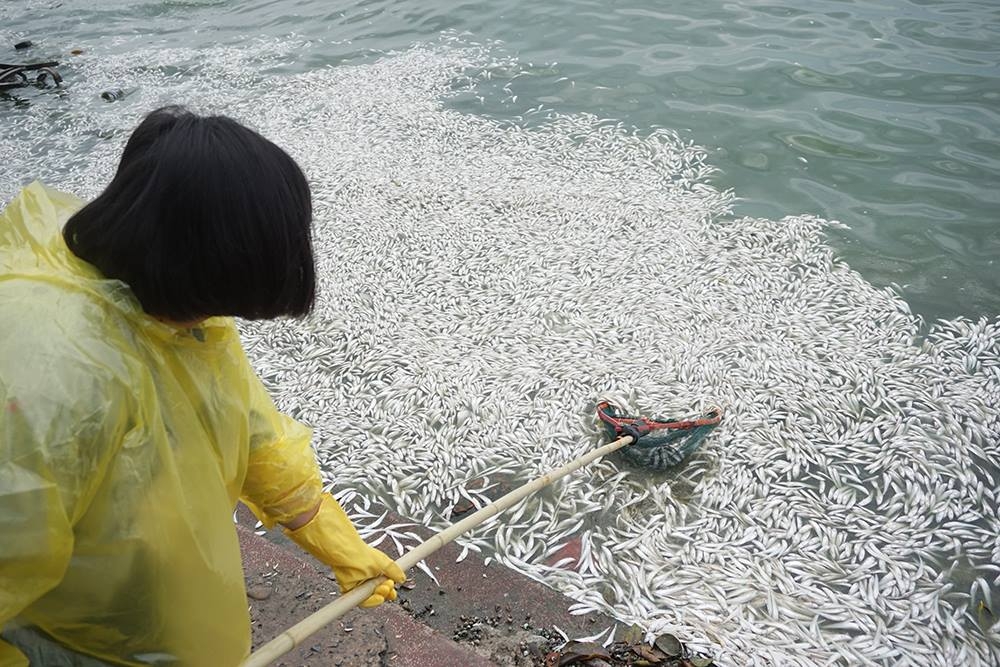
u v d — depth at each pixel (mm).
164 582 1772
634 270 6301
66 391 1501
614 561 4121
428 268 6383
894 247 6562
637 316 5836
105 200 1604
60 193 1925
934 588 4027
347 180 7500
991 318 5832
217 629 1940
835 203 7086
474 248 6586
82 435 1513
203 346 1817
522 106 8703
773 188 7305
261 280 1615
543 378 5309
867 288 6105
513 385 5266
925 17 10023
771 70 9102
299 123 8578
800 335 5656
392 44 10297
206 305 1636
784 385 5246
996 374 5324
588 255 6469
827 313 5867
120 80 9844
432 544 2740
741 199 7164
